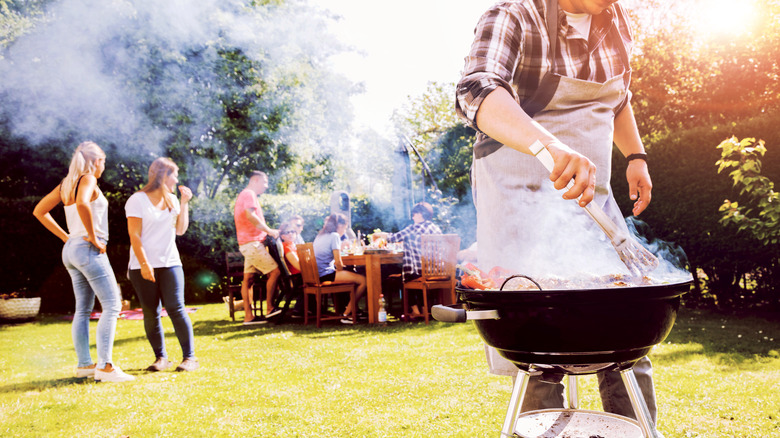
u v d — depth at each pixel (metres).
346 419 2.50
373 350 4.18
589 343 1.04
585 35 1.48
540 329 1.04
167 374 3.62
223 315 7.38
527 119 1.10
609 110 1.55
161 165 3.73
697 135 5.48
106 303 3.51
